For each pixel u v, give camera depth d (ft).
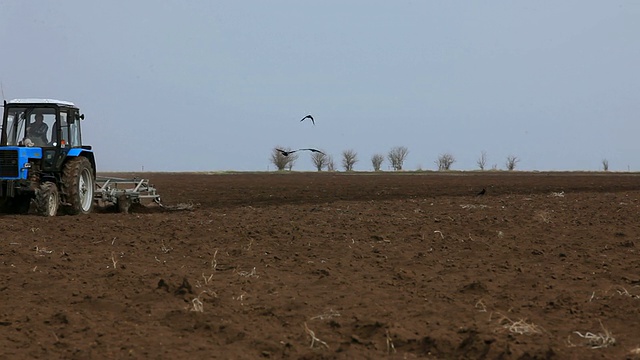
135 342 41.86
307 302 52.21
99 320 46.83
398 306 51.21
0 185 108.27
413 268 67.00
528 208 122.01
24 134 114.01
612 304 51.85
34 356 39.29
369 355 39.96
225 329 44.29
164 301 51.90
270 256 72.54
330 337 43.21
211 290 55.57
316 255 73.10
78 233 87.56
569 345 41.37
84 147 123.03
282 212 116.67
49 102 113.60
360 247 77.92
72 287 56.39
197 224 96.78
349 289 56.85
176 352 39.99
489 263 69.56
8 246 76.54
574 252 75.66
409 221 100.78
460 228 93.45
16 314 48.26
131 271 63.41
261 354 39.86
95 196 122.52
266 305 51.03
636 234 89.35
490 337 41.83
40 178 112.78
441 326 45.65
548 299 53.67
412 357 39.81
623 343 41.93
